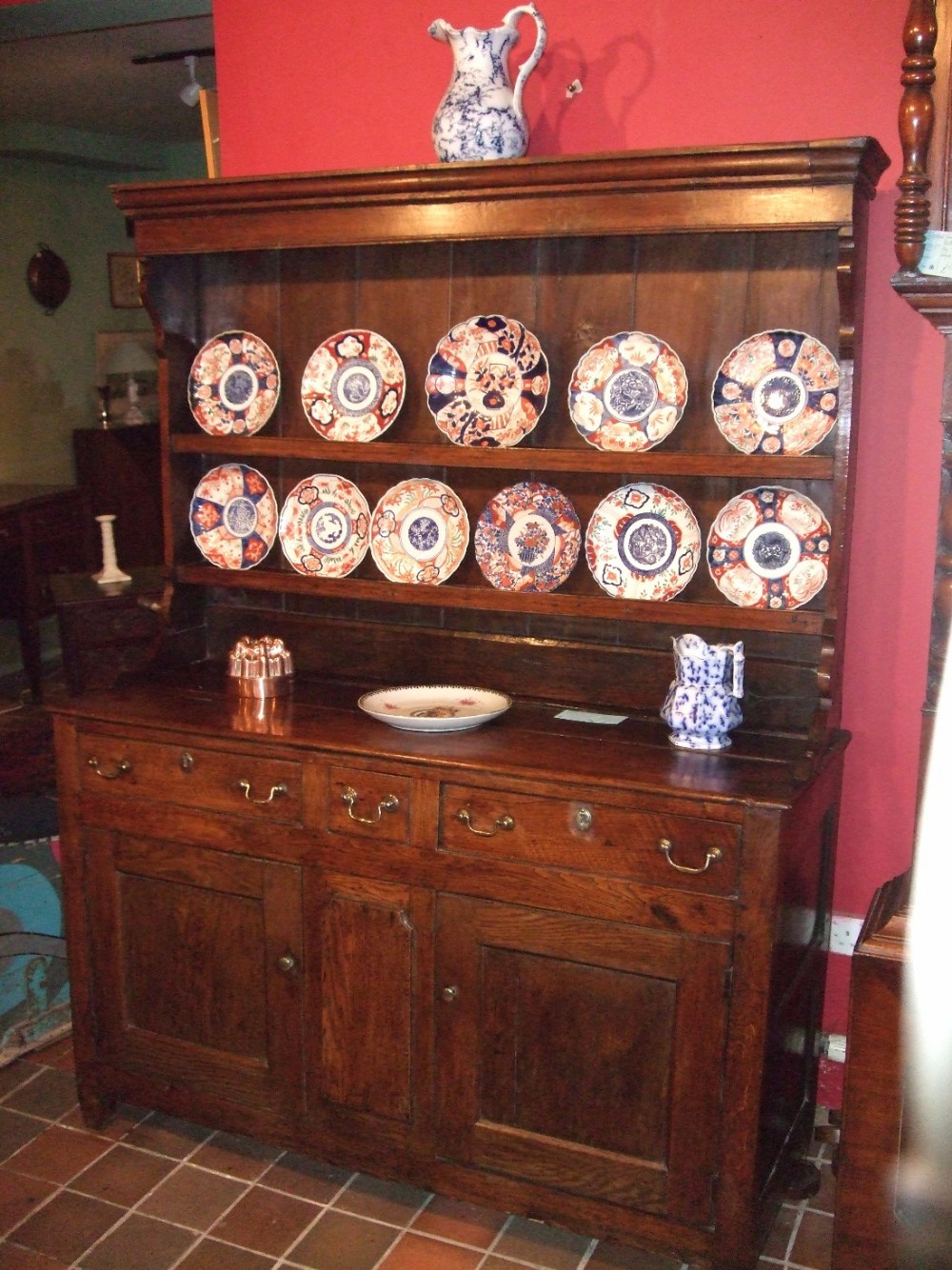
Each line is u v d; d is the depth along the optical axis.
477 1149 2.09
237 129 2.57
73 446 6.15
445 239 2.09
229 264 2.48
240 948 2.23
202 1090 2.32
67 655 3.89
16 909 2.71
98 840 2.32
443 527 2.33
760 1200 1.93
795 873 1.93
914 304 1.67
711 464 1.99
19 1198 2.22
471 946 2.03
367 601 2.50
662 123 2.22
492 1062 2.05
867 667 2.23
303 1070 2.21
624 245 2.18
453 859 2.01
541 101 2.30
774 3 2.10
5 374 5.75
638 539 2.18
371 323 2.39
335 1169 2.32
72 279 6.15
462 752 2.01
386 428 2.30
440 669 2.44
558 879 1.94
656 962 1.90
